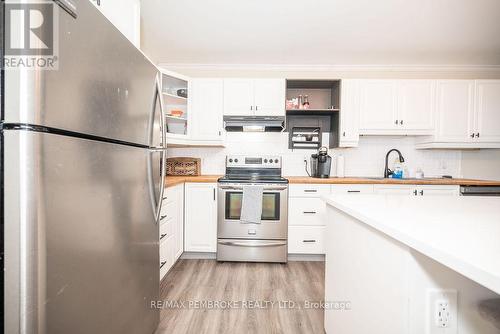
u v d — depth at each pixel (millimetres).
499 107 2828
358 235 1022
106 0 1180
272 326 1550
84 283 798
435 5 1989
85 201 794
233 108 2893
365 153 3211
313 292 1958
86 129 783
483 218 843
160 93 1439
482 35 2439
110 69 918
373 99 2883
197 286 2039
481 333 713
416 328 695
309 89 3215
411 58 2984
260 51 2842
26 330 606
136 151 1167
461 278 710
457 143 2871
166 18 2205
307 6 2027
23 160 597
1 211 601
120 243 1028
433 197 1313
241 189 2551
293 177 2943
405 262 710
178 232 2430
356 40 2564
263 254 2541
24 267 603
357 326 1024
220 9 2076
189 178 2598
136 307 1198
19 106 595
